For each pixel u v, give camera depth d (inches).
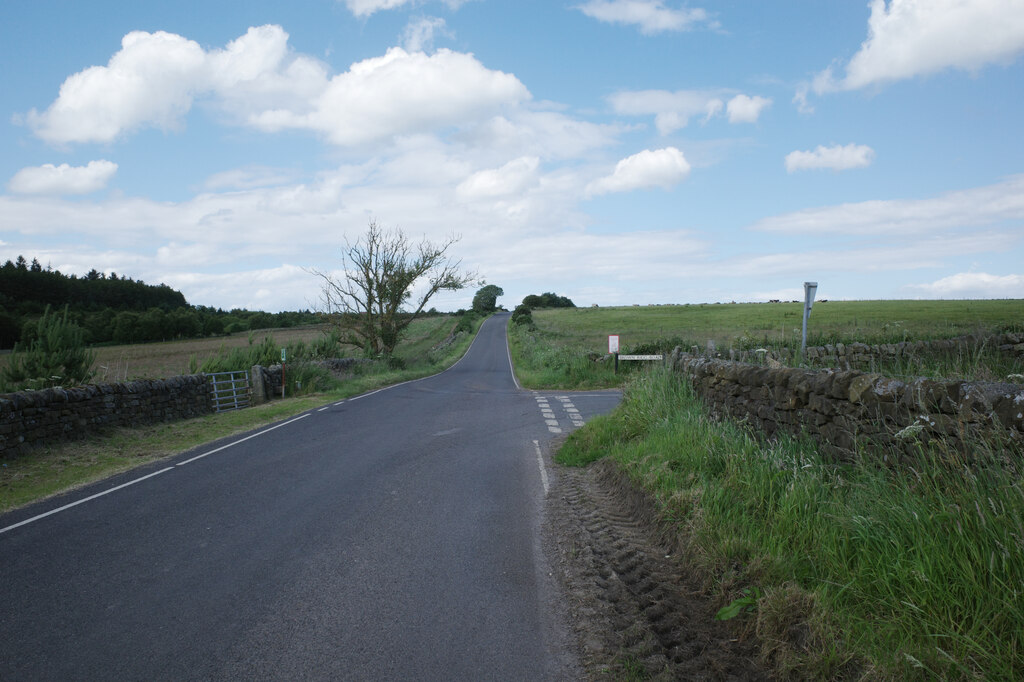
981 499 126.8
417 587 187.9
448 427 551.5
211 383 726.5
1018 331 386.3
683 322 2598.4
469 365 1843.0
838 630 127.0
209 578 197.0
